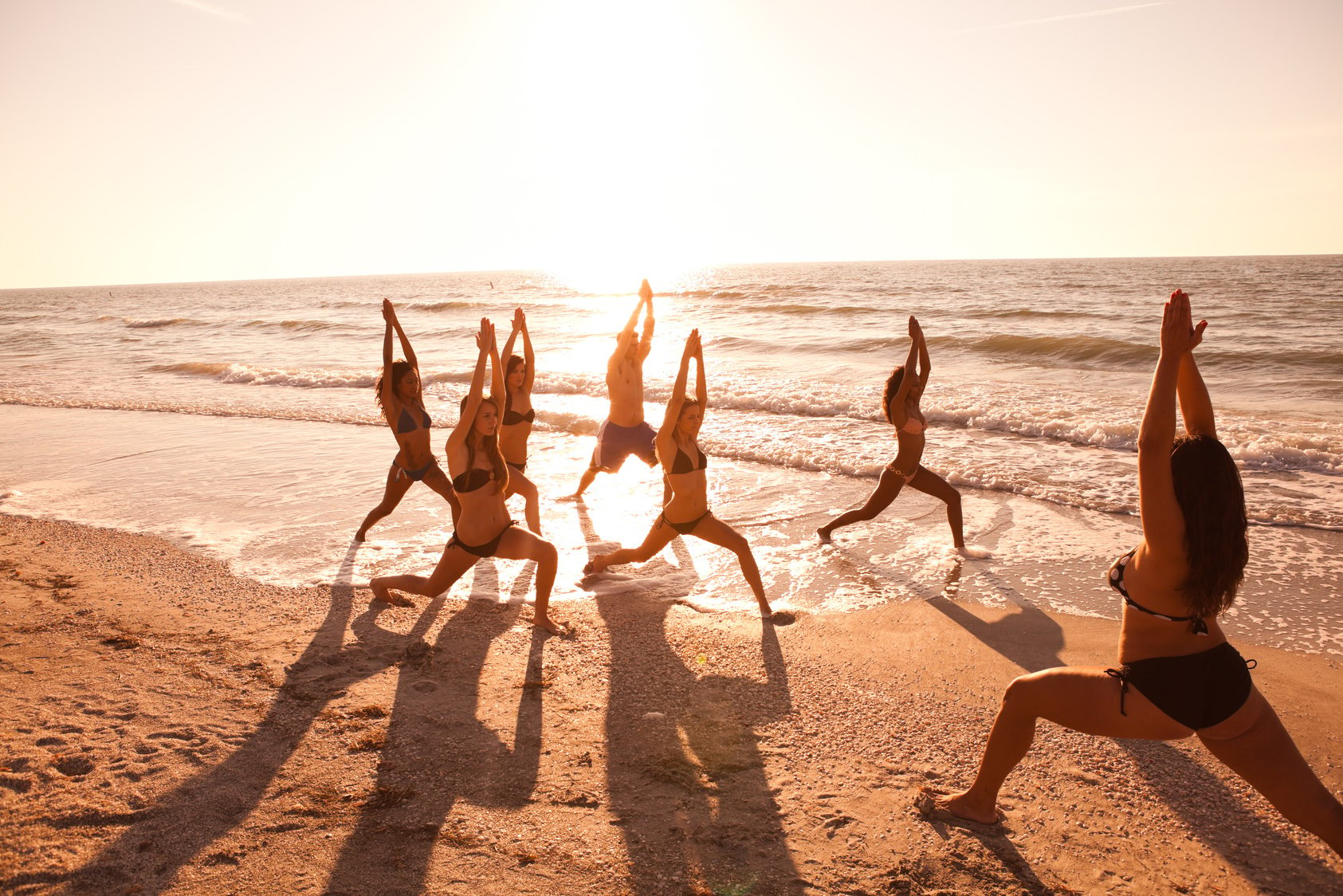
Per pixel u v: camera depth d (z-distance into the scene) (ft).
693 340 17.89
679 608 18.53
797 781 11.82
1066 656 15.55
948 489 21.54
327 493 28.25
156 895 9.34
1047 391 44.24
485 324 16.58
